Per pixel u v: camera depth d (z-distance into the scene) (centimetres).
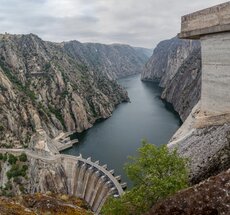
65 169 15488
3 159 17950
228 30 3225
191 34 3691
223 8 3259
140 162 3112
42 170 16000
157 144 18150
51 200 4428
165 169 3041
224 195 1994
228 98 3303
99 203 12338
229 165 2834
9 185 16550
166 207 2173
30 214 3275
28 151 17962
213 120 3428
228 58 3275
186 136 3709
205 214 2000
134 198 2995
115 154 17850
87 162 14912
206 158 3109
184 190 2180
